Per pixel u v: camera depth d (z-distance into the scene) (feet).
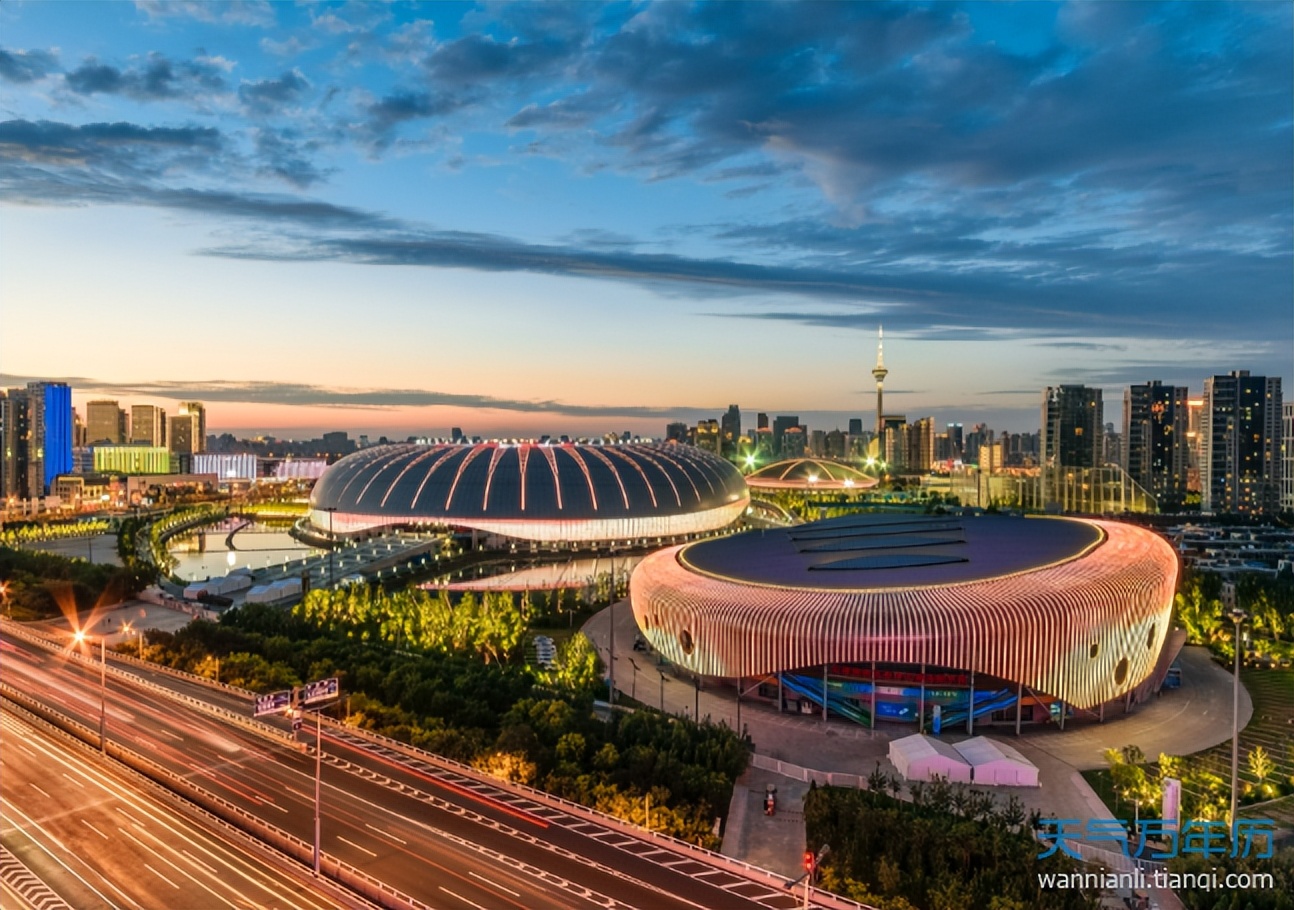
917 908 266.36
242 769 372.17
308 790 351.25
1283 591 644.27
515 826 320.70
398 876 283.18
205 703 456.45
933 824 295.48
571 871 287.69
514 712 402.52
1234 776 304.09
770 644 441.68
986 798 314.96
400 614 582.76
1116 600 433.48
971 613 416.26
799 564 524.11
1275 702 463.83
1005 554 501.97
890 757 387.34
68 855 299.38
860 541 579.89
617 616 653.71
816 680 446.19
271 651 509.35
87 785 358.02
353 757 386.11
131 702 459.73
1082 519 609.01
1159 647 464.24
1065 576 445.37
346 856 296.71
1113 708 453.58
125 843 307.99
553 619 642.63
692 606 480.23
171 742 403.54
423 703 428.56
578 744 366.84
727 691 482.69
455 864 291.79
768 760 382.42
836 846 298.56
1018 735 417.69
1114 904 271.08
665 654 507.30
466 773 368.48
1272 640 580.30
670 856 299.17
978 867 280.92
